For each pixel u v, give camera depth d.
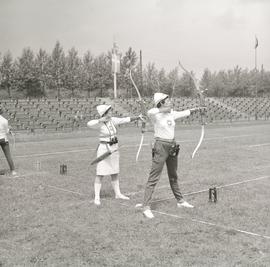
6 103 42.12
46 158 16.25
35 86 55.84
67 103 46.19
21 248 6.02
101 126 8.53
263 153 17.11
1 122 11.91
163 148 7.55
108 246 6.03
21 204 8.54
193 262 5.39
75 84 58.94
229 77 87.81
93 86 60.25
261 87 86.88
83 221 7.27
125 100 50.44
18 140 26.69
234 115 56.72
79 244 6.12
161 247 5.93
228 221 7.14
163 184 10.59
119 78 62.19
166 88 66.50
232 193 9.38
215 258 5.53
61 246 6.06
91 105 47.09
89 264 5.41
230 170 12.77
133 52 63.09
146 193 7.61
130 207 8.17
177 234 6.50
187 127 39.22
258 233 6.51
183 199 8.20
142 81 65.00
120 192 9.54
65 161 15.21
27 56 55.44
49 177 11.74
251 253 5.69
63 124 38.97
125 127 39.97
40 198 9.11
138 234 6.51
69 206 8.33
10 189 10.07
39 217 7.56
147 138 26.55
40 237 6.45
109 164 8.62
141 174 12.18
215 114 54.78
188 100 56.00
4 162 15.07
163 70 66.94
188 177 11.57
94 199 8.84
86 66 59.97
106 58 61.25
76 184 10.70
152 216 7.39
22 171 12.91
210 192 8.54
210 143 21.78
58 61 57.56
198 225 6.93
